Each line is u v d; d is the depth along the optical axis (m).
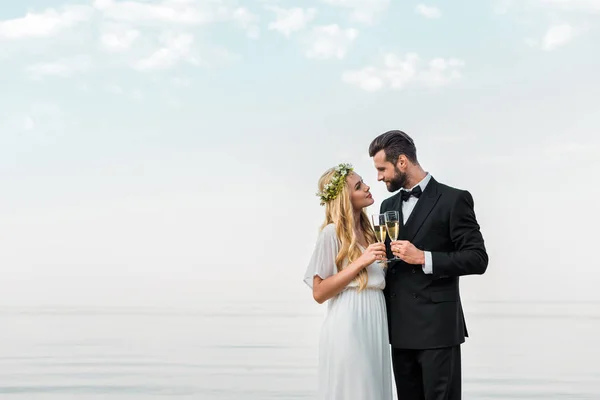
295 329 10.47
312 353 8.66
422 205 3.44
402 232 3.46
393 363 3.50
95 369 7.80
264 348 9.04
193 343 9.37
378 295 3.45
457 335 3.39
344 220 3.49
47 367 7.94
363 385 3.34
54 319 11.74
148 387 6.86
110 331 10.40
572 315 11.11
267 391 6.70
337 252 3.49
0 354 8.80
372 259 3.30
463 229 3.37
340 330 3.38
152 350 8.97
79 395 6.48
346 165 3.55
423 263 3.27
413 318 3.38
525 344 9.05
